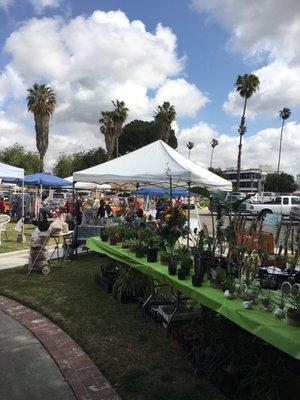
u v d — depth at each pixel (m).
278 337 2.56
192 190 4.16
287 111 81.06
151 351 4.13
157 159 7.98
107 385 3.45
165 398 3.24
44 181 18.31
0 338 4.45
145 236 5.48
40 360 3.91
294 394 2.87
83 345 4.25
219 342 3.53
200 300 3.54
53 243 11.94
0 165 11.20
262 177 103.19
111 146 50.69
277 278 3.70
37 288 6.53
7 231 15.12
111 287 6.23
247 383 3.13
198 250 4.21
